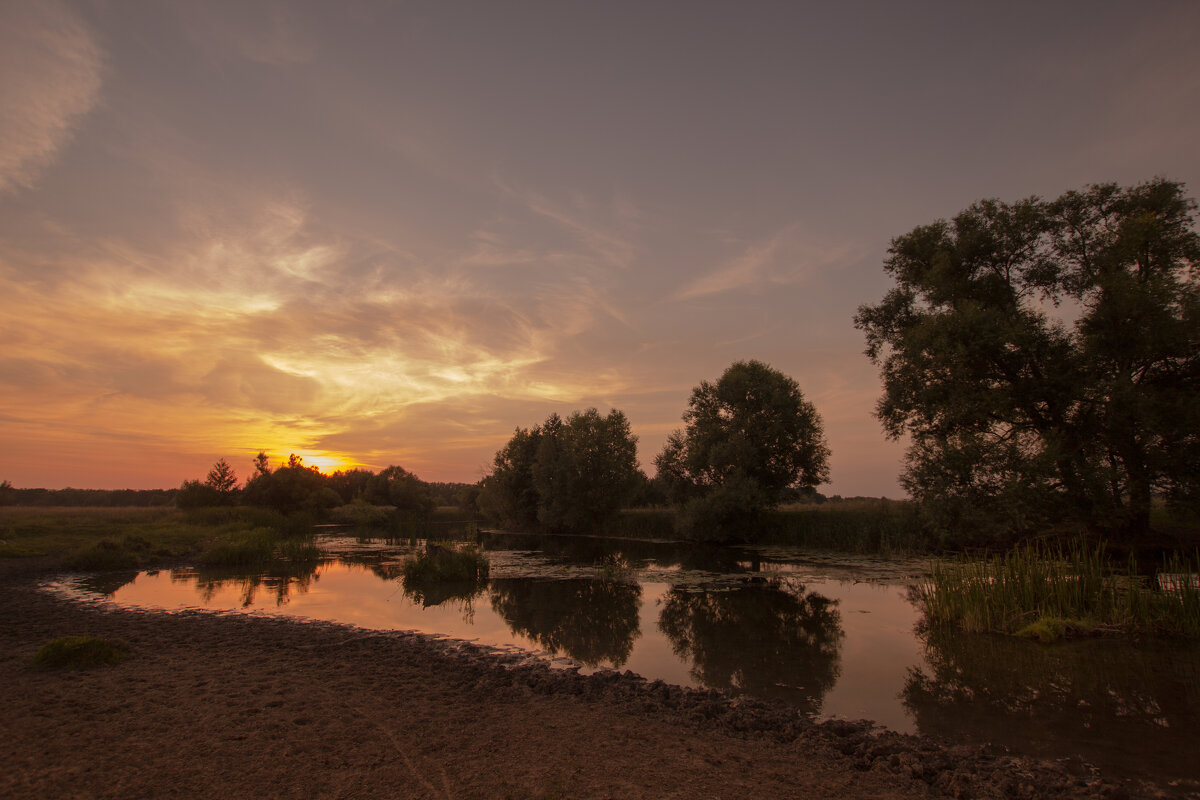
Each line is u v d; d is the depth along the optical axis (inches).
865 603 661.3
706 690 355.9
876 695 359.6
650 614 601.9
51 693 321.7
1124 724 313.6
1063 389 1005.8
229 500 2126.0
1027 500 931.3
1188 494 911.7
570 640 489.4
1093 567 551.5
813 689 370.3
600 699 335.9
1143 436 924.0
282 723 282.8
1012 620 518.9
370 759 244.2
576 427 1980.8
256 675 364.5
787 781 234.4
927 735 297.9
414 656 422.3
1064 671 405.4
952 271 1158.3
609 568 876.6
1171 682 380.8
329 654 422.9
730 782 231.1
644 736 279.3
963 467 991.6
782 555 1177.4
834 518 1434.5
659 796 215.6
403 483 3336.6
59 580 807.1
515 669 394.3
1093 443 984.3
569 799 210.8
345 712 301.9
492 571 929.5
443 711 307.4
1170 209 993.5
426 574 827.4
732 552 1247.5
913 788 233.3
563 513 1919.3
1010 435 1031.6
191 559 1061.8
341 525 2186.3
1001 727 309.1
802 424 1589.6
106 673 362.9
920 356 1088.2
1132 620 500.4
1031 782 241.9
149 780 220.5
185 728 273.7
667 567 983.6
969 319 1019.3
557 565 1016.9
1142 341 923.4
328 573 908.0
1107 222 1058.7
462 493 3309.5
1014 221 1100.5
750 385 1604.3
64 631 484.1
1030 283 1139.3
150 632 484.1
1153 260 987.3
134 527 1347.2
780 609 627.8
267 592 721.6
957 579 577.0
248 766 234.4
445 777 227.9
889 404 1204.5
